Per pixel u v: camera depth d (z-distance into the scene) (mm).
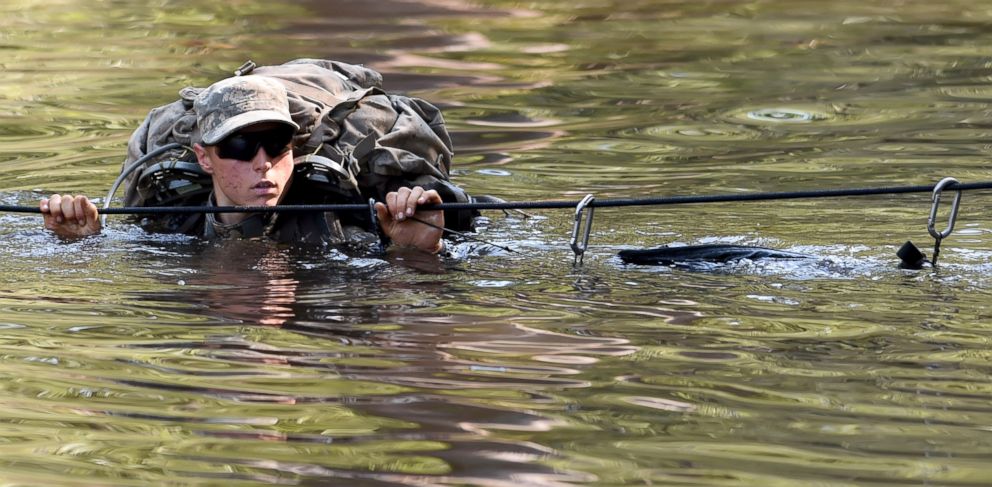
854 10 46344
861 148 25203
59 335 12664
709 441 9805
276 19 45688
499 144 26641
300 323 13039
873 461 9359
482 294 14148
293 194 17016
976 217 18594
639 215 19234
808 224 18312
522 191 22016
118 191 21812
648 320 13055
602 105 31047
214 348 12195
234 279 14859
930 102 30078
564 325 12867
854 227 18031
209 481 9211
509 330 12703
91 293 14250
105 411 10586
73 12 46969
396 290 14320
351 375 11367
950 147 25000
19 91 32844
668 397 10742
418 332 12688
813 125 27875
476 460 9445
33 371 11586
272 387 11117
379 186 17250
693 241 17344
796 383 11047
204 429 10172
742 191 21625
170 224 17672
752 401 10641
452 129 28375
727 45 39812
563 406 10570
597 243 17250
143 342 12422
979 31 40906
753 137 26719
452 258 16016
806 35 41250
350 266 15453
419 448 9727
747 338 12367
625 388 10977
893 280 14602
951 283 14445
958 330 12531
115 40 41281
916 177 22422
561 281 14734
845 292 14070
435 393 10922
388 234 16094
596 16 46875
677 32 42719
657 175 23203
